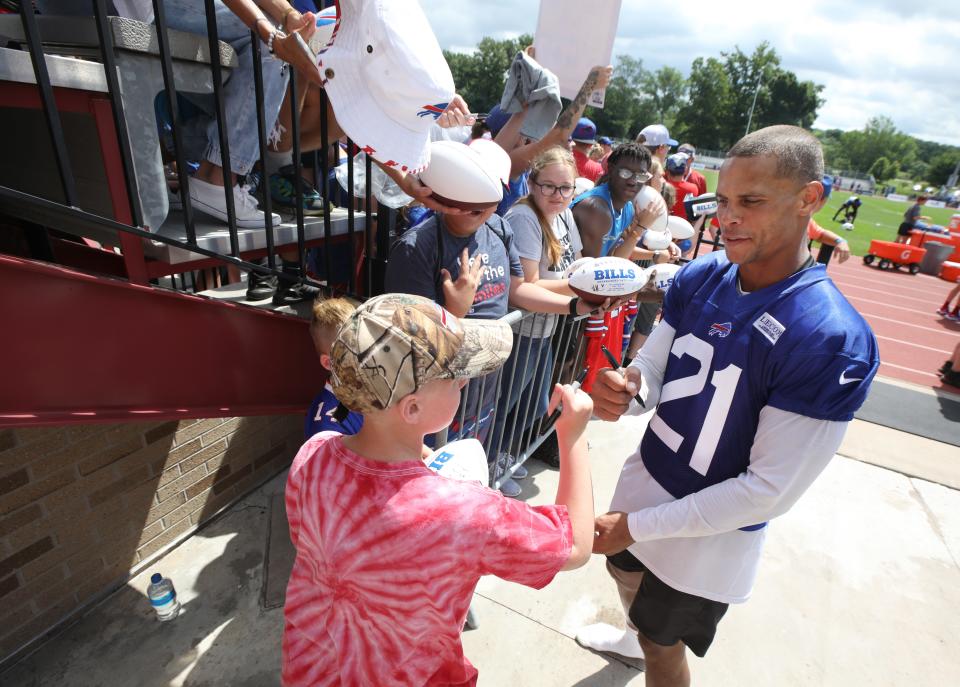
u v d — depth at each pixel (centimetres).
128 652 219
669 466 153
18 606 211
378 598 91
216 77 151
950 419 479
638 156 304
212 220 198
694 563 149
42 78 115
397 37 135
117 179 145
